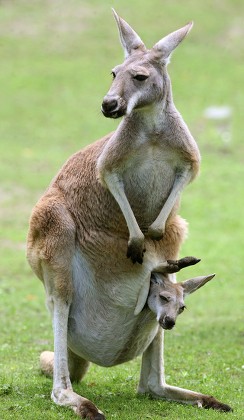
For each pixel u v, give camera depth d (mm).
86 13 47031
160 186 10164
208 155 33906
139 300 10281
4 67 42156
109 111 9461
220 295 20656
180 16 46312
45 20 46500
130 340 10539
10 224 26781
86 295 10398
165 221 10023
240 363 13555
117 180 10016
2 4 48031
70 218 10398
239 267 23344
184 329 16766
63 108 38469
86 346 10633
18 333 16062
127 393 11203
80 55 43531
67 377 10258
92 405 9781
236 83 41219
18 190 29609
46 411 9930
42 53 43750
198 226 27375
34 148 34281
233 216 28312
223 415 10023
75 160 10742
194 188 30859
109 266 10258
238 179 31672
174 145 9961
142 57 9914
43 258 10406
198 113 37969
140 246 9883
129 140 9898
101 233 10289
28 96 39500
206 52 44062
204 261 23906
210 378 12258
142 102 9672
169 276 10555
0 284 21141
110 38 44969
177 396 10664
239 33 45531
